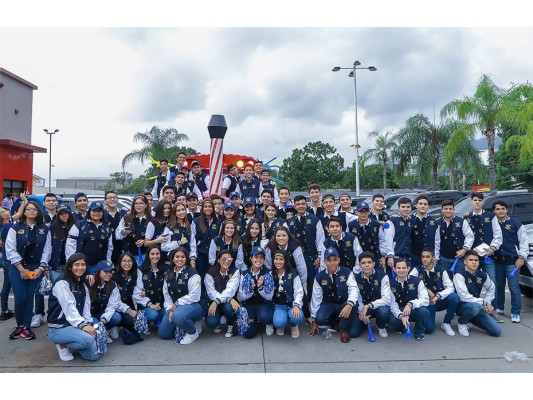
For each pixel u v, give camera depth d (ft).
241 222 19.40
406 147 69.62
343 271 16.10
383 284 15.83
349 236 17.15
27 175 56.80
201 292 17.11
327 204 18.25
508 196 28.66
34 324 17.15
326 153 166.30
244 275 16.07
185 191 24.61
